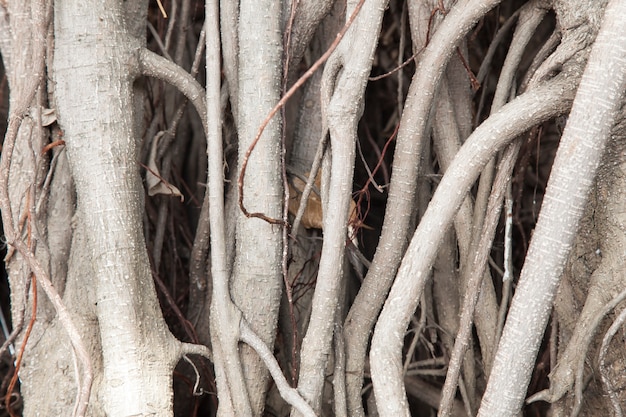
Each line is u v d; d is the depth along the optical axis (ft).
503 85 4.26
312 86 4.85
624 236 3.71
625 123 3.61
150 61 4.07
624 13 3.15
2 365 6.36
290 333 4.73
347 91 3.66
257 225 3.90
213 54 3.87
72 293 4.13
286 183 3.95
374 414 4.90
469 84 4.62
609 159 3.76
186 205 6.25
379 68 6.66
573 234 3.28
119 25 3.96
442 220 3.58
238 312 3.87
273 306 3.98
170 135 4.99
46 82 4.20
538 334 3.36
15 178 4.33
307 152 4.83
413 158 3.96
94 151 3.82
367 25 3.61
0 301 7.02
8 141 3.67
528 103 3.60
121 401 3.64
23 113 3.72
